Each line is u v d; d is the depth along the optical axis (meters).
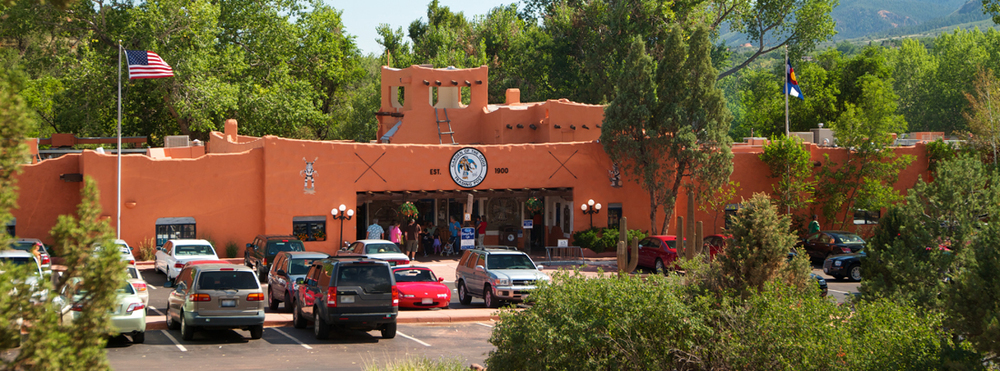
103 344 5.76
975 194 14.71
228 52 45.19
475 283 22.44
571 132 37.06
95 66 41.09
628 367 9.27
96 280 5.79
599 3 53.47
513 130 37.75
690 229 17.83
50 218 28.55
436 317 19.42
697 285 11.71
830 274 27.20
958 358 8.42
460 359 14.09
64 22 41.66
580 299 9.89
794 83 38.34
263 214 30.44
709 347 9.31
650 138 32.84
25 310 5.43
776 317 9.09
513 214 36.28
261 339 16.70
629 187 34.47
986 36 89.75
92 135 43.41
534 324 9.71
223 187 29.94
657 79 33.28
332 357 14.67
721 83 85.00
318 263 17.73
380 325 16.97
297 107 47.78
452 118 38.44
